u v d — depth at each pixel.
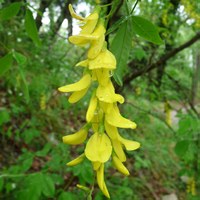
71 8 1.10
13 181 3.08
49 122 4.67
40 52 4.18
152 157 5.16
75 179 3.30
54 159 2.95
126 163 4.71
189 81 4.63
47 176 2.72
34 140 4.50
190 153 2.85
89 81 1.09
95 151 1.06
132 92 4.36
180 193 5.26
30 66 4.00
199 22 3.14
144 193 4.82
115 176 4.12
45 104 4.34
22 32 3.96
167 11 3.40
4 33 3.62
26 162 2.91
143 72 3.05
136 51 3.21
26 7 1.75
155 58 3.55
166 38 3.40
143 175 5.12
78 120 5.11
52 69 4.24
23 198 2.62
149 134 5.40
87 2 3.17
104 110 1.08
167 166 5.52
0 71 1.82
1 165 4.20
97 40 1.07
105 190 1.05
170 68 4.31
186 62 4.56
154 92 4.05
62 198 2.74
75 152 3.69
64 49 4.81
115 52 1.31
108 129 1.10
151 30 1.31
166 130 5.80
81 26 1.12
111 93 1.07
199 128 2.80
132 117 4.16
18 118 4.61
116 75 1.24
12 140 4.55
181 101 4.04
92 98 1.09
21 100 4.39
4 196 3.12
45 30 4.28
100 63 1.04
